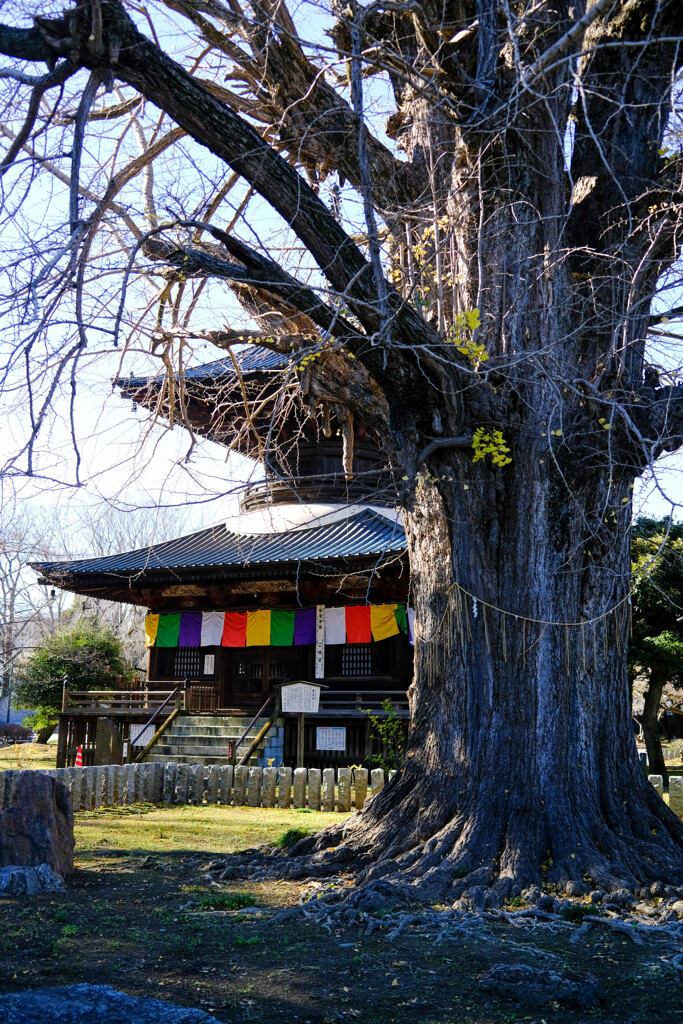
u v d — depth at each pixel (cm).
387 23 982
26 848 818
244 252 737
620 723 844
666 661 2258
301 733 2042
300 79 852
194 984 517
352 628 2244
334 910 682
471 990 515
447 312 917
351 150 885
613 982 531
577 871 725
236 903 718
